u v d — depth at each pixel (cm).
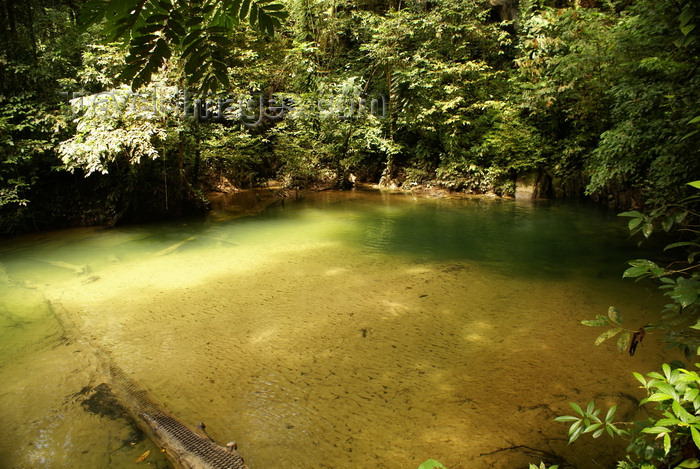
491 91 1477
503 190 1379
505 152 1382
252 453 280
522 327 455
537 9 1341
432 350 410
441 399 334
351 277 616
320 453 280
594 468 262
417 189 1510
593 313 487
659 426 120
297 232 897
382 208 1188
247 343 425
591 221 994
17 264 673
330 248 773
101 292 558
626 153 695
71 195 934
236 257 714
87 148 790
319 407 327
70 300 530
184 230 909
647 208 845
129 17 90
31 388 346
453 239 840
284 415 318
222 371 376
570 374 364
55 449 280
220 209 1144
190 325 464
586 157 1222
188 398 338
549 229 920
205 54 100
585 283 588
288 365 385
